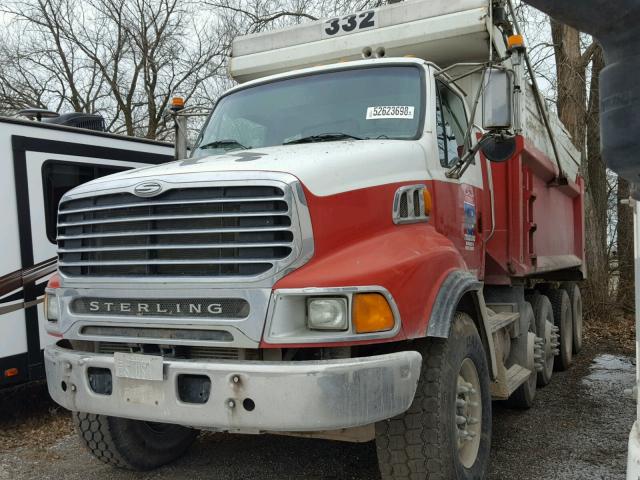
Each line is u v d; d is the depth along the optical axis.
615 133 1.10
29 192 6.09
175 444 4.69
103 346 3.73
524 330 5.92
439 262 3.60
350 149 3.68
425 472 3.44
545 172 6.81
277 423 2.97
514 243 5.58
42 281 6.11
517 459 4.71
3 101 21.39
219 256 3.19
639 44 1.06
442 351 3.58
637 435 2.01
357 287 3.05
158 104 22.77
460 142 4.89
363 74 4.68
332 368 2.95
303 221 3.12
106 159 6.94
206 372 3.12
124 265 3.44
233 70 6.04
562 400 6.50
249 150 4.14
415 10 5.27
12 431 5.66
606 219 14.17
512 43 4.10
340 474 4.41
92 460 4.83
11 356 5.82
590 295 12.23
